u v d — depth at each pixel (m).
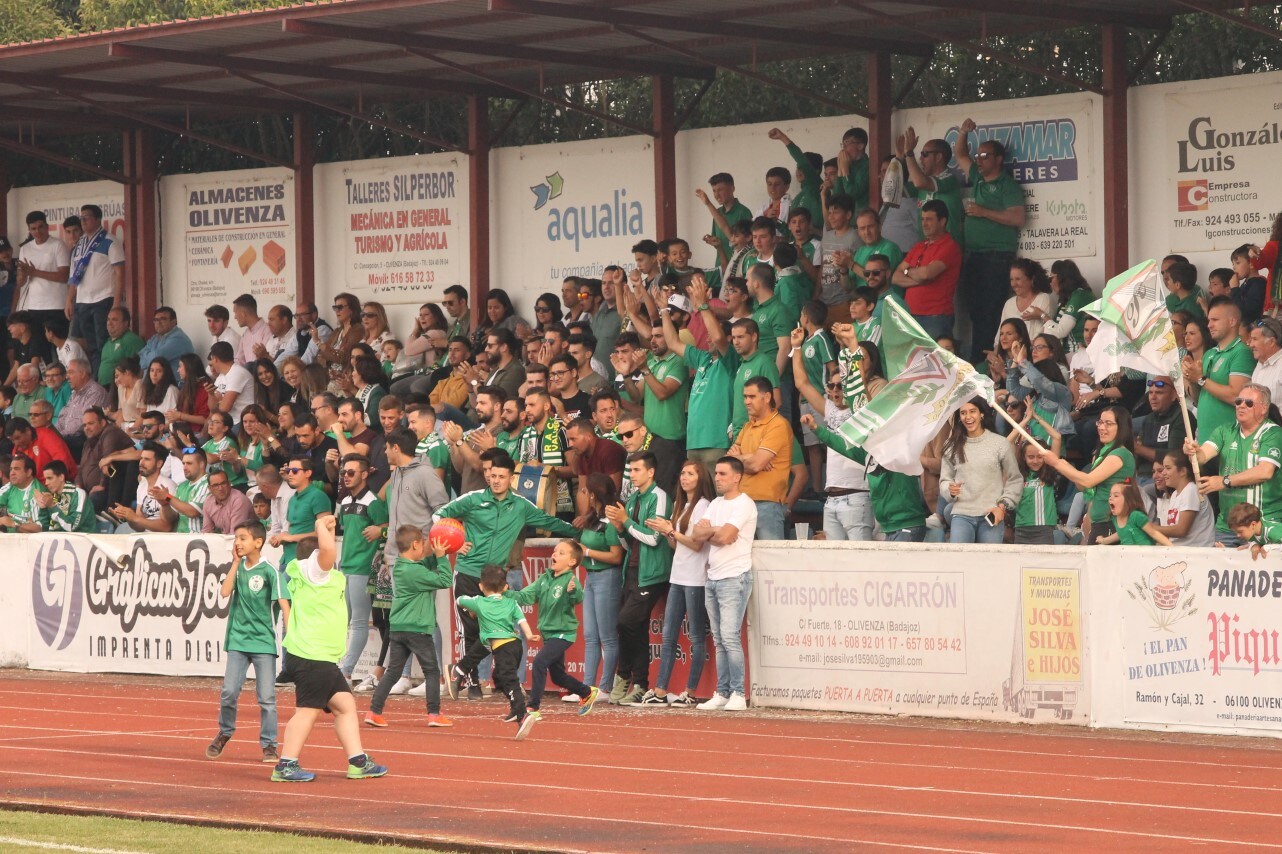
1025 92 28.69
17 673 29.14
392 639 22.14
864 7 25.91
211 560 27.64
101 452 33.03
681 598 23.48
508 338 28.98
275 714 19.09
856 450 22.94
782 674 22.98
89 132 38.66
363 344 31.28
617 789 16.95
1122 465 21.08
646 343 27.36
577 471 25.05
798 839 14.33
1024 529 22.92
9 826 15.27
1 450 35.12
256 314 35.88
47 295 38.00
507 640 20.98
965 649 21.55
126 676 28.41
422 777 17.83
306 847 14.12
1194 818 15.05
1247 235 26.22
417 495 24.59
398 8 26.16
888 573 22.11
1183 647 20.00
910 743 19.80
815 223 29.45
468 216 34.03
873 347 23.84
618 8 26.33
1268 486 20.56
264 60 30.64
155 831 14.98
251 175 36.59
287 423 29.69
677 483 25.98
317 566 17.78
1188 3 24.12
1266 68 26.58
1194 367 22.89
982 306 27.95
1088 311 20.20
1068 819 15.06
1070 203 27.64
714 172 31.28
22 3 48.69
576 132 33.34
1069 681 20.78
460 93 33.09
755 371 25.03
